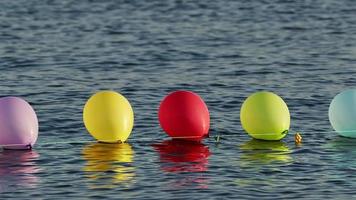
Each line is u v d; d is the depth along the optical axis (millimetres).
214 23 62531
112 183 29812
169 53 52906
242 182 29953
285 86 44688
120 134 34250
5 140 33219
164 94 43031
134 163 31984
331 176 30578
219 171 31078
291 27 61469
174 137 34688
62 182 29906
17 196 28641
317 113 39562
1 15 65000
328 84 45188
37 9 67375
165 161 32250
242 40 57031
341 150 33656
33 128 33406
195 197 28531
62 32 59406
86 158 32531
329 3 69812
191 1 70062
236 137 35469
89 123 34375
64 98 41875
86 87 44281
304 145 34312
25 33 58906
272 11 66688
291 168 31438
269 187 29484
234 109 40250
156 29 60344
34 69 48500
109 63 50156
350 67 49312
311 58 51688
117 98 34438
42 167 31484
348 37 58281
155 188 29312
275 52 53438
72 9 67500
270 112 34625
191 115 34312
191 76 46906
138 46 55000
